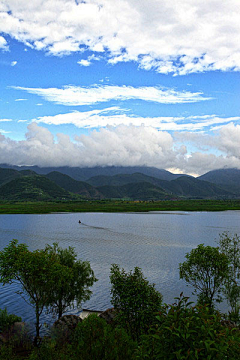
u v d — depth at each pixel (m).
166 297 44.91
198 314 11.26
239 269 32.91
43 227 155.12
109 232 133.88
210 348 9.56
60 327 25.66
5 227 154.12
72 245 94.88
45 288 28.45
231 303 31.98
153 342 10.64
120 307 23.05
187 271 32.34
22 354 23.81
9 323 29.95
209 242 103.56
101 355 13.19
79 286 35.06
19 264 26.97
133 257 75.12
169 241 105.94
